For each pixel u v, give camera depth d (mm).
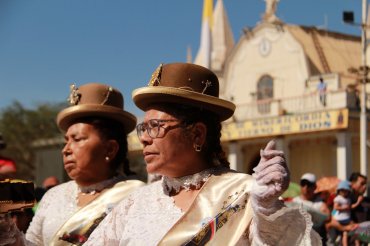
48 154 10344
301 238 2355
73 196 4418
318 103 25516
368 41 30109
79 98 4352
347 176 24172
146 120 2945
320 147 27656
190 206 2814
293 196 9289
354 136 25812
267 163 2326
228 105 2982
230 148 28062
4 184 2678
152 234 2809
